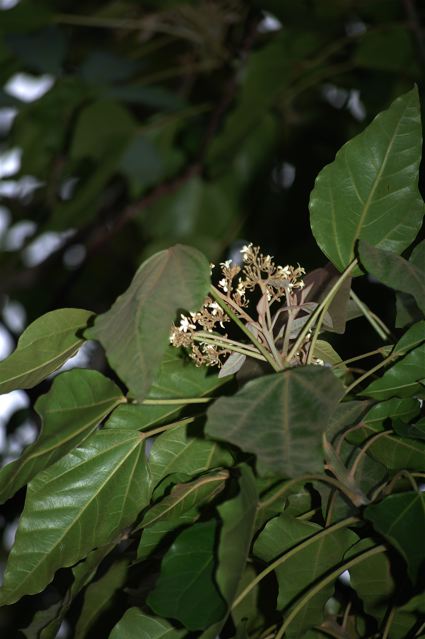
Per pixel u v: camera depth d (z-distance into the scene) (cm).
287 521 177
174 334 177
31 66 309
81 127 309
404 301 187
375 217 181
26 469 174
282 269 178
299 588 176
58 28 326
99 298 426
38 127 358
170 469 183
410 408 179
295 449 162
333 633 181
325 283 185
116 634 177
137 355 166
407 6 296
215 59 359
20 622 317
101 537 180
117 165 307
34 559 178
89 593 192
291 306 177
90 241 357
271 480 179
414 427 176
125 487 181
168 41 374
